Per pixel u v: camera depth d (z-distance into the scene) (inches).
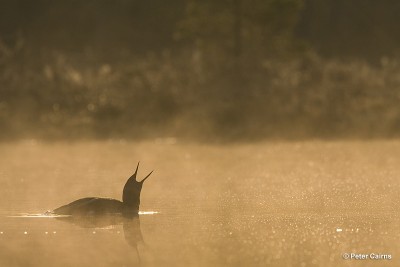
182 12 7091.5
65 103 4845.0
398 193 2315.5
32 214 1975.9
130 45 6968.5
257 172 2940.5
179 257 1476.4
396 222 1818.4
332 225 1782.7
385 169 2984.7
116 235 1690.5
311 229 1734.7
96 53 6309.1
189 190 2450.8
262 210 2015.3
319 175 2802.7
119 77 5029.5
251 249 1540.4
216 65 4965.6
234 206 2090.3
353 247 1558.8
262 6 4970.5
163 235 1684.3
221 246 1569.9
